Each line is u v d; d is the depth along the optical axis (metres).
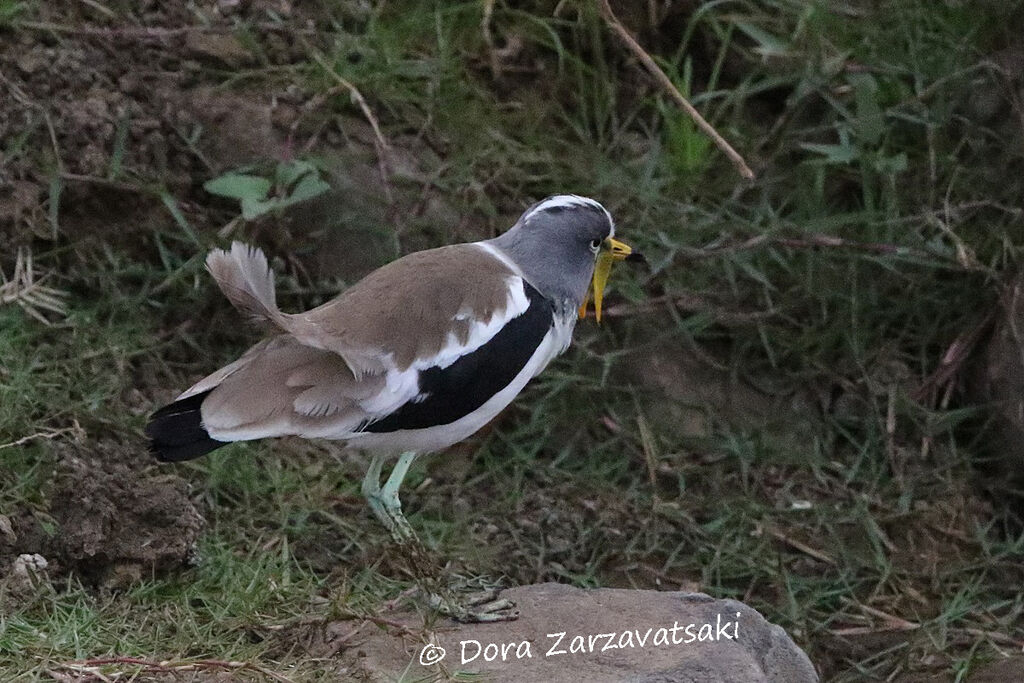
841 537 11.16
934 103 12.71
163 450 7.97
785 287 12.24
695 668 8.11
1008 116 12.39
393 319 8.34
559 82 12.91
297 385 8.09
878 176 12.59
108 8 12.03
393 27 12.72
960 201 12.40
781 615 10.58
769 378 12.08
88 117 11.40
